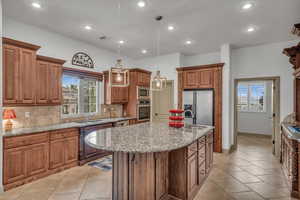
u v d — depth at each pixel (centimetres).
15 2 267
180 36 409
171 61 563
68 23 342
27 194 250
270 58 454
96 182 288
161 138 219
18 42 285
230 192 260
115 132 260
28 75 303
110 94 488
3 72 268
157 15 308
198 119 484
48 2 268
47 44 377
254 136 679
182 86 518
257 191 263
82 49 453
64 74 403
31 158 285
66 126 346
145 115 562
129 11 294
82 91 457
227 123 455
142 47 496
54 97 354
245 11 292
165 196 228
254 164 374
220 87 458
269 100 651
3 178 254
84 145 370
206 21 330
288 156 285
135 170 200
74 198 241
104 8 285
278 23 337
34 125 347
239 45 471
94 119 475
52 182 286
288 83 432
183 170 226
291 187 253
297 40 423
